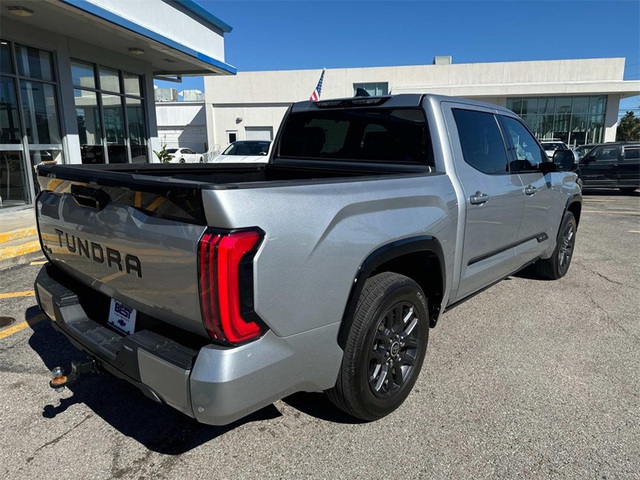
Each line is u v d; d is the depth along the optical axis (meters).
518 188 4.05
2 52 9.04
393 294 2.62
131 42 11.07
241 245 1.83
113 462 2.45
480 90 33.25
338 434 2.70
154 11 10.62
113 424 2.78
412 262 3.11
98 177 2.30
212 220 1.83
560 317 4.49
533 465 2.44
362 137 3.76
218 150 35.38
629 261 6.66
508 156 4.09
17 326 4.17
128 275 2.22
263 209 1.92
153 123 14.03
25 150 9.64
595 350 3.78
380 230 2.49
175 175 3.98
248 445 2.60
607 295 5.14
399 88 34.66
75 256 2.63
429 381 3.28
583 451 2.54
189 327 2.04
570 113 33.62
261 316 1.94
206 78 37.12
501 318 4.46
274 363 2.03
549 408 2.95
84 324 2.63
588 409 2.94
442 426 2.76
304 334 2.15
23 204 9.70
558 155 4.93
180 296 1.97
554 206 4.96
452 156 3.36
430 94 3.45
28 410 2.91
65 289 2.80
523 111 34.03
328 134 4.02
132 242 2.13
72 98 10.73
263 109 37.09
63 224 2.66
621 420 2.82
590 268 6.27
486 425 2.78
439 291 3.17
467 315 4.54
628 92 31.95
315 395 3.12
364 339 2.49
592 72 33.19
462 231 3.30
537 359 3.62
